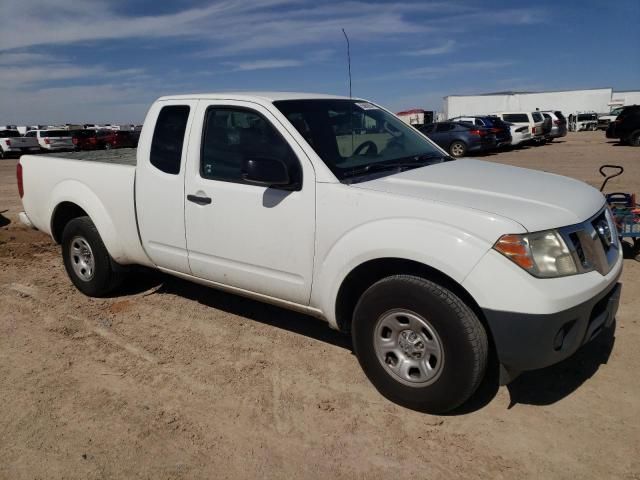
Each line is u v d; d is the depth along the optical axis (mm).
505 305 2684
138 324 4484
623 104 54594
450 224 2844
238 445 2918
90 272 4961
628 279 5117
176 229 4078
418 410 3152
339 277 3227
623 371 3490
